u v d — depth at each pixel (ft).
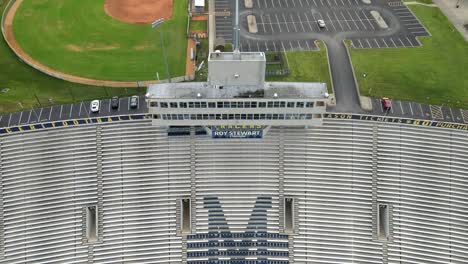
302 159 199.31
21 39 301.22
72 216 187.62
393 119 206.18
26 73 267.59
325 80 261.44
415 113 235.40
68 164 195.62
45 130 201.36
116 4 349.20
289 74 267.18
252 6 351.87
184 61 280.92
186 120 183.11
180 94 174.29
